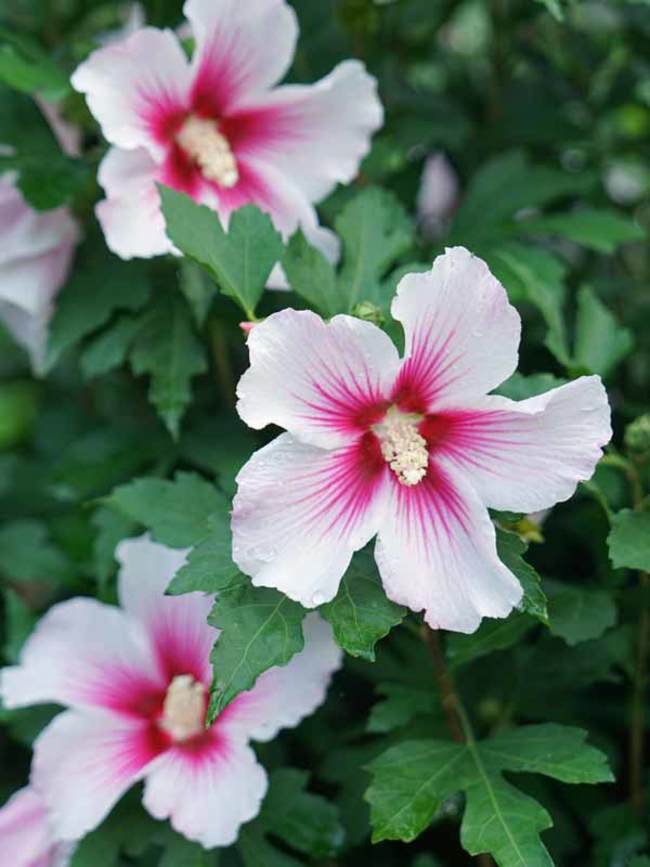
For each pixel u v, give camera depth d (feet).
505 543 1.60
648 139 2.50
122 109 1.81
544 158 2.44
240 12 1.83
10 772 2.22
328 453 1.57
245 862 1.81
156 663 1.88
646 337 2.34
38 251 2.00
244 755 1.75
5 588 2.21
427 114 2.38
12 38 1.98
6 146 2.04
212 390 2.23
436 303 1.55
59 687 1.86
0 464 2.48
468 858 2.03
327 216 2.06
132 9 2.28
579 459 1.55
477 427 1.59
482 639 1.76
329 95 1.90
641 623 1.90
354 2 2.18
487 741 1.74
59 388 2.61
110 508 1.99
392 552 1.58
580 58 2.50
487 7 2.52
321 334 1.53
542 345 2.20
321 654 1.77
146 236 1.82
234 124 1.92
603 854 1.93
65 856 1.88
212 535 1.63
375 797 1.68
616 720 2.03
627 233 2.10
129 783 1.80
